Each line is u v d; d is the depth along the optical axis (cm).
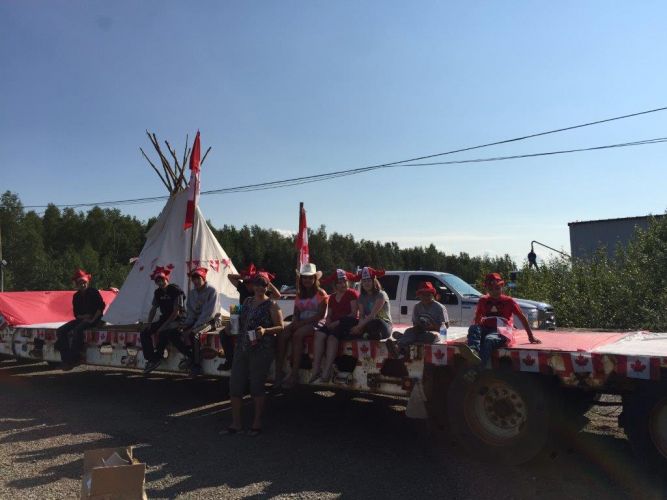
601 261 1764
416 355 583
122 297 984
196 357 755
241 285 816
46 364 1135
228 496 453
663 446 462
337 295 674
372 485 475
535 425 504
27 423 680
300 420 696
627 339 616
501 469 514
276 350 672
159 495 455
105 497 356
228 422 687
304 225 875
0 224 5331
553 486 471
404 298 1195
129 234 8125
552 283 1803
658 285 1510
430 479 489
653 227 1633
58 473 505
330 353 633
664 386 462
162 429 654
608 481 483
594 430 630
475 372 539
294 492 461
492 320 560
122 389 893
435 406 593
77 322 884
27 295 1066
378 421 691
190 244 953
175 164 1034
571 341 590
